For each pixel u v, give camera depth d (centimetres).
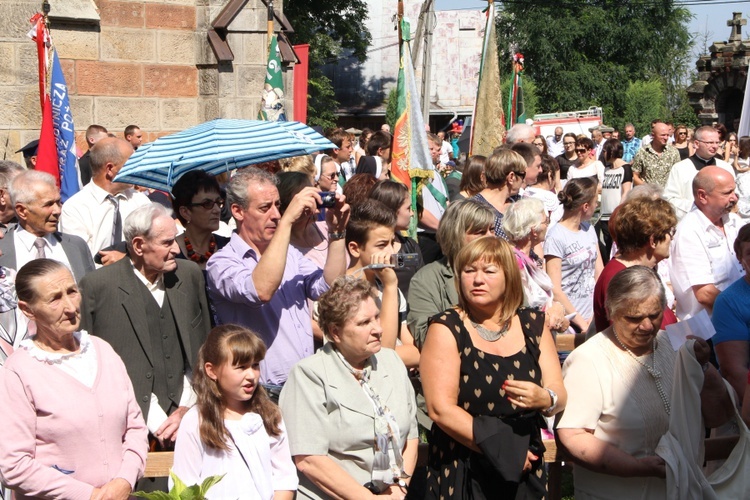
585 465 408
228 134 566
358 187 587
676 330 418
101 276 439
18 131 953
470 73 4828
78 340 396
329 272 454
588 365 414
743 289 498
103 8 1017
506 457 375
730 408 443
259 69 1095
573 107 4625
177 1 1059
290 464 388
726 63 3105
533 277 545
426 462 457
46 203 502
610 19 4797
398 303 472
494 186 616
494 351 395
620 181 1173
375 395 397
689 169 962
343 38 4169
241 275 440
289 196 525
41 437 375
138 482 430
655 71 4888
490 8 948
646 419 409
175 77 1068
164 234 436
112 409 388
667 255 495
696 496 404
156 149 561
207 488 297
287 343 457
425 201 787
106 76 1025
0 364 450
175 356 445
